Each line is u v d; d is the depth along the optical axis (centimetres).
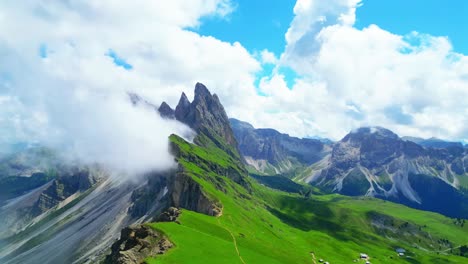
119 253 15125
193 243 16700
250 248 19350
